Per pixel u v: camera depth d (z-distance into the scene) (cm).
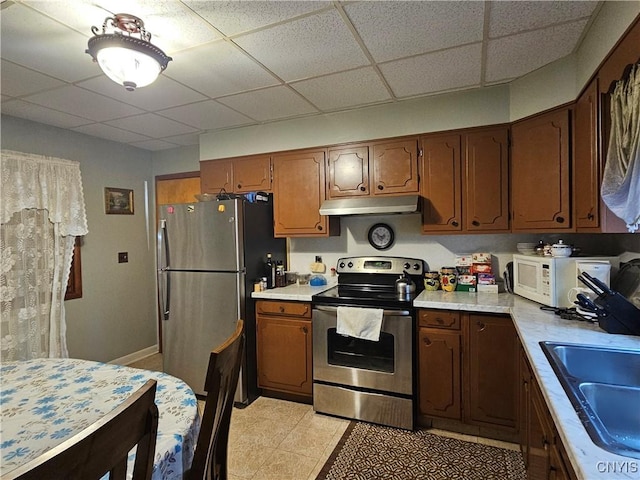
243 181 318
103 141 343
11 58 186
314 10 151
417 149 260
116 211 354
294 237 324
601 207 169
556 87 204
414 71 212
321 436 227
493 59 199
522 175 226
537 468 135
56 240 290
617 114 139
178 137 343
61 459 53
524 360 167
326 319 252
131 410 66
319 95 246
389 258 287
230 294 271
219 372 101
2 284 257
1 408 121
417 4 148
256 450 212
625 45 131
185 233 284
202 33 168
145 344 383
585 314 176
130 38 147
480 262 263
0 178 256
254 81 221
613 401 110
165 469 94
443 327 225
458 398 223
